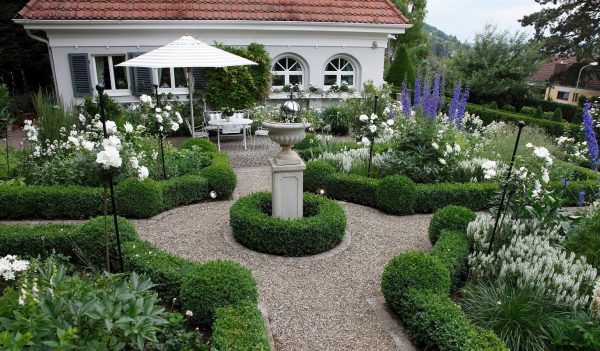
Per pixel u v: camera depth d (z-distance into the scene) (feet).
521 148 26.71
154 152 23.50
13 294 8.27
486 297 11.80
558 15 79.15
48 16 34.88
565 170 24.36
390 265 12.74
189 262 13.17
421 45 114.52
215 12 39.11
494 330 10.89
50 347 7.14
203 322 11.15
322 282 14.42
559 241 14.24
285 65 42.65
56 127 26.23
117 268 14.24
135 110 35.42
